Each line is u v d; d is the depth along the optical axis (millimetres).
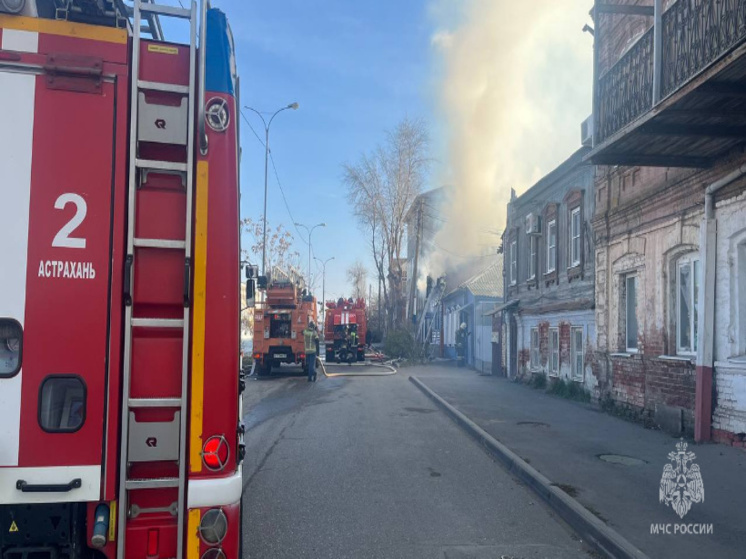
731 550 5328
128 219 3246
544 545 5852
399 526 6395
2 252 3129
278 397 18328
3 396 3104
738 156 9227
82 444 3146
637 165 10023
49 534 3283
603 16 14328
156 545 3242
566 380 17125
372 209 40156
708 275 9695
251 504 7176
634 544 5441
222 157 3393
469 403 15469
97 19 3469
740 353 9203
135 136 3275
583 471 8109
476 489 7840
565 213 17453
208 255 3328
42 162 3182
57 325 3156
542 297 19547
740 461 8312
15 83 3178
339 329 34844
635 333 13211
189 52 3377
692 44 7828
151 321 3270
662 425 11195
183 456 3240
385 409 15539
